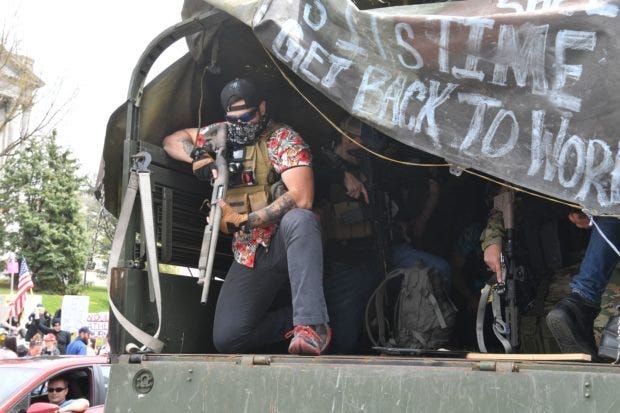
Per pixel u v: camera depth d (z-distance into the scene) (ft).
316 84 10.48
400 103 10.23
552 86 9.50
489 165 9.80
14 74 59.62
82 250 146.30
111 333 11.97
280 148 12.59
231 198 12.83
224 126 12.90
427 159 14.88
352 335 14.24
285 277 12.69
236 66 14.44
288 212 11.98
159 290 11.67
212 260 11.91
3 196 144.56
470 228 16.03
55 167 147.23
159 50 12.67
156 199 13.06
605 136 9.24
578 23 9.32
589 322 11.73
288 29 10.51
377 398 9.07
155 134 13.56
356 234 14.48
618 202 9.20
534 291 14.39
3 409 21.77
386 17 10.12
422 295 12.48
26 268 66.59
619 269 12.67
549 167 9.52
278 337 13.14
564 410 8.16
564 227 14.76
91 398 23.89
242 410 9.72
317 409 9.34
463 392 8.67
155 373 10.22
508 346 11.99
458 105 9.98
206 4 12.82
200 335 13.56
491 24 9.71
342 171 14.66
